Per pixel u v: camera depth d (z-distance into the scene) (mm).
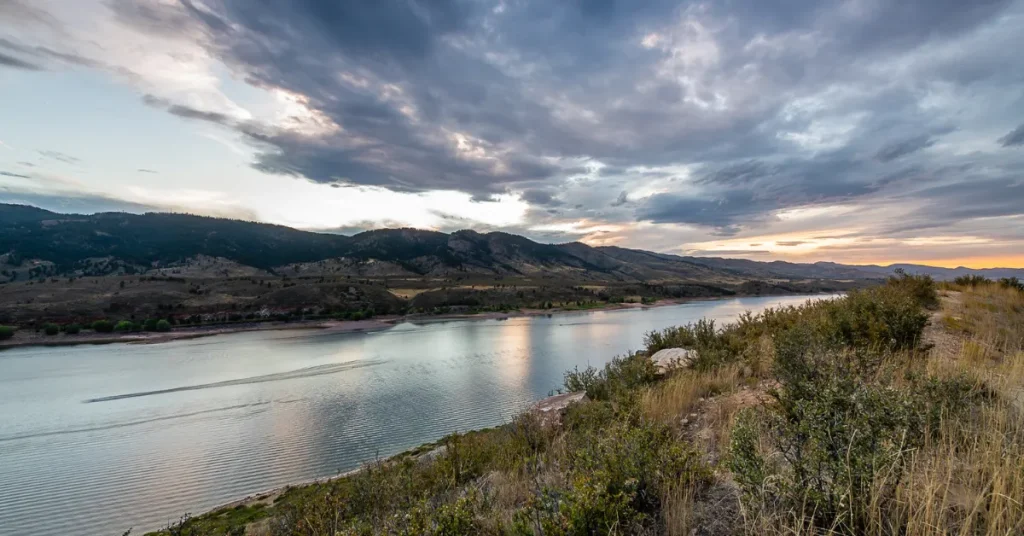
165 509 18016
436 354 54531
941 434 3105
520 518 3135
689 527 2785
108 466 22391
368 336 74750
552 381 38281
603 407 7090
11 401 35500
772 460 3059
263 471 21375
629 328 77562
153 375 44375
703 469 3369
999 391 4098
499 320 99875
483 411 30016
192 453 23812
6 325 76000
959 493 2512
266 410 31625
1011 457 2658
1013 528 2150
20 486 20172
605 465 3354
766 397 5656
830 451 2742
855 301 8602
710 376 7664
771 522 2449
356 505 5824
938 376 4453
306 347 62656
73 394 37406
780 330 8852
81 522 17234
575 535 2820
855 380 3645
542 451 6469
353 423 28297
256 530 9445
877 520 2357
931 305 12062
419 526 3541
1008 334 7895
